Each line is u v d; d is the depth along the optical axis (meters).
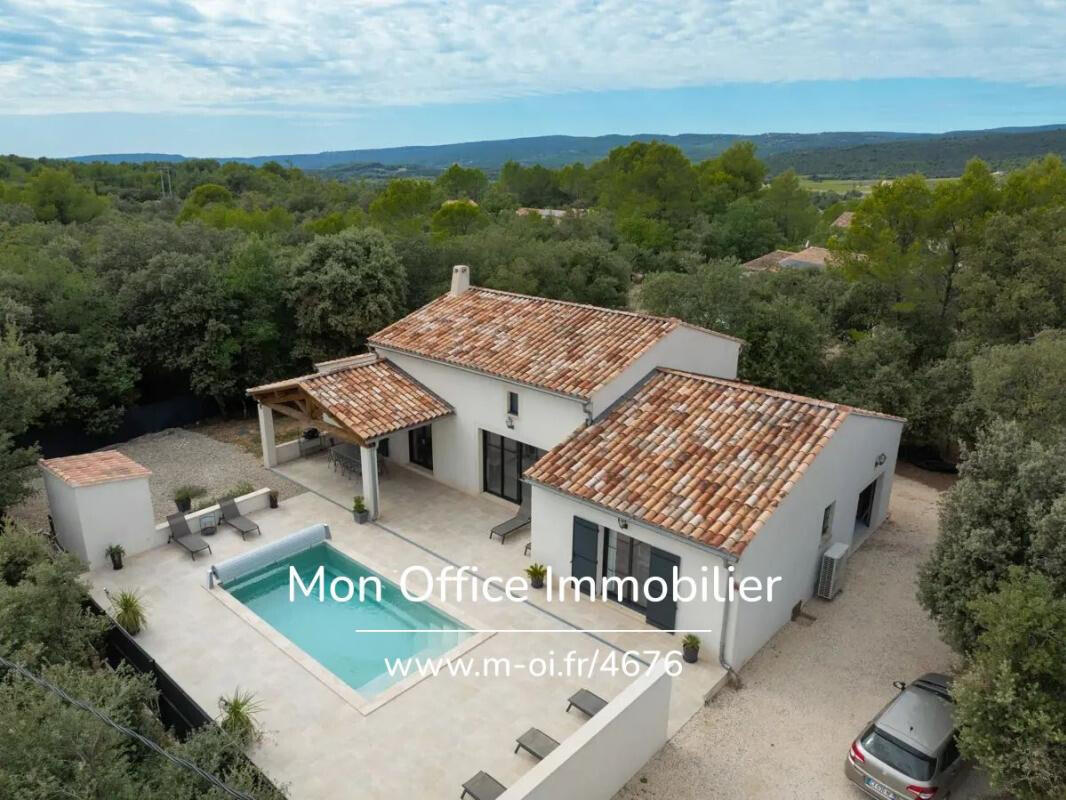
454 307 24.94
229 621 16.03
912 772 11.07
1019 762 9.77
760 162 81.44
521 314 23.33
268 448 24.31
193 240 33.31
